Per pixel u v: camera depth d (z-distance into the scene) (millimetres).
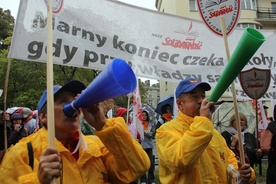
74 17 3256
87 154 1776
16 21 2850
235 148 4730
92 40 3359
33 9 2918
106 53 3434
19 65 20219
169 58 3877
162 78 3797
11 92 20672
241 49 1484
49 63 1409
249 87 4523
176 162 2123
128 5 3656
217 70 4074
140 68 3676
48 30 1457
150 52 3773
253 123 7703
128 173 1833
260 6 27328
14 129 5660
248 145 5387
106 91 1269
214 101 1981
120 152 1779
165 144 2352
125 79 1277
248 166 2262
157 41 3836
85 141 1741
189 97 2486
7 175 1598
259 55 4805
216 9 2967
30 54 2875
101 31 3430
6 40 22844
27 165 1621
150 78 3713
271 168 4270
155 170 9117
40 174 1273
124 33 3600
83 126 4316
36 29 2924
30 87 20453
